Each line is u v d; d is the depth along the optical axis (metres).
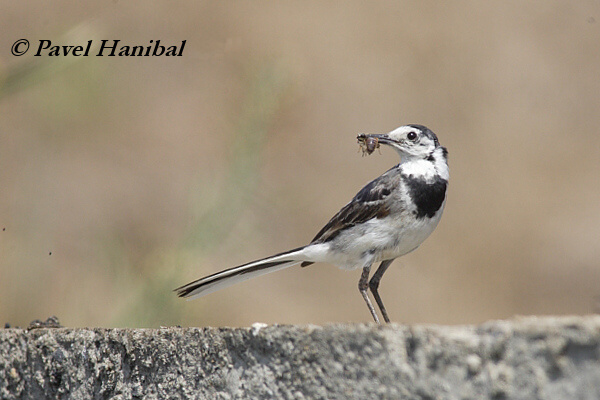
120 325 9.34
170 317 9.45
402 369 4.75
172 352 5.95
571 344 4.34
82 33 8.18
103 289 13.47
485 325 4.64
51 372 6.54
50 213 16.64
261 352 5.38
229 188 10.09
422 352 4.70
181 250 9.74
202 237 9.78
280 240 14.95
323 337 5.07
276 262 9.11
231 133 10.62
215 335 5.68
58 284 13.85
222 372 5.61
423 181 9.04
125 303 9.48
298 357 5.17
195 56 20.20
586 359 4.31
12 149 17.61
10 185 17.12
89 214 17.06
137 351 6.14
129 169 18.16
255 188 10.24
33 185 17.20
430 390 4.64
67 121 17.09
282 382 5.25
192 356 5.83
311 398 5.09
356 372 4.92
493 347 4.52
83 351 6.41
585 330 4.32
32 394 6.64
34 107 17.02
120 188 17.84
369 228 9.01
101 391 6.27
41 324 7.63
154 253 10.41
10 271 13.33
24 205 16.61
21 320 12.95
